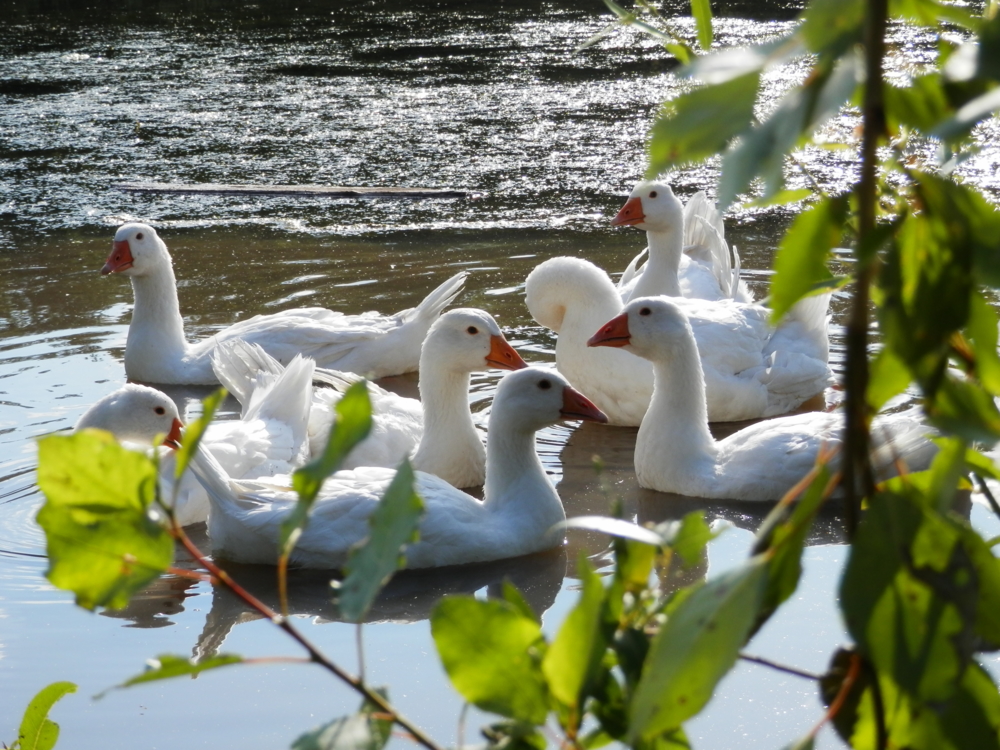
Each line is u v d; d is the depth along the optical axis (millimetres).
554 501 8500
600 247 15648
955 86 1342
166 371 11867
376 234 16578
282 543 1503
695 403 9312
